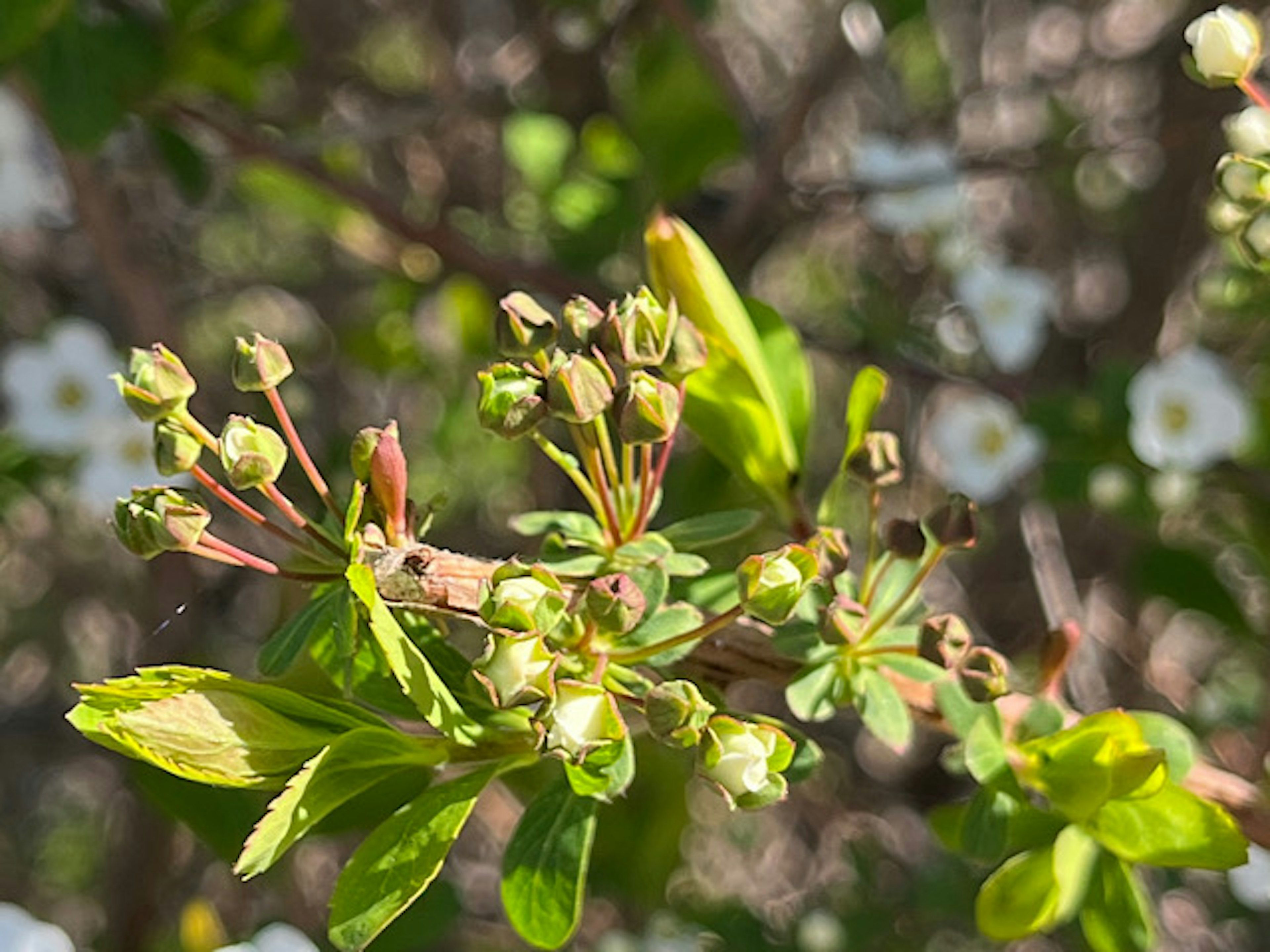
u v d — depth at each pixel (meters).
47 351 0.30
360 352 0.40
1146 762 0.21
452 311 0.38
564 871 0.20
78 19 0.28
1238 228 0.23
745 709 0.40
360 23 0.42
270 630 0.36
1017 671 0.31
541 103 0.38
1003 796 0.21
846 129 0.43
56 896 0.49
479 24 0.42
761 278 0.44
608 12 0.35
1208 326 0.36
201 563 0.36
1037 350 0.37
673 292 0.22
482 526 0.43
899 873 0.40
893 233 0.43
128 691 0.19
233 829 0.26
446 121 0.38
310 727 0.20
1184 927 0.42
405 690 0.19
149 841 0.35
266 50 0.30
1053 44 0.44
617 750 0.20
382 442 0.20
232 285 0.45
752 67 0.44
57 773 0.53
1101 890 0.22
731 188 0.39
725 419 0.22
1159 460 0.28
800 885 0.46
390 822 0.20
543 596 0.19
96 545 0.45
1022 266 0.43
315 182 0.32
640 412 0.20
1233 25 0.23
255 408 0.36
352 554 0.19
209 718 0.19
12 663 0.47
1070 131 0.36
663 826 0.34
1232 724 0.37
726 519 0.21
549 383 0.20
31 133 0.32
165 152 0.30
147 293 0.34
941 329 0.34
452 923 0.28
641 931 0.38
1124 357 0.34
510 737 0.20
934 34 0.42
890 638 0.21
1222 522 0.33
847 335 0.38
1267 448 0.30
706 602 0.21
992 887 0.21
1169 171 0.36
